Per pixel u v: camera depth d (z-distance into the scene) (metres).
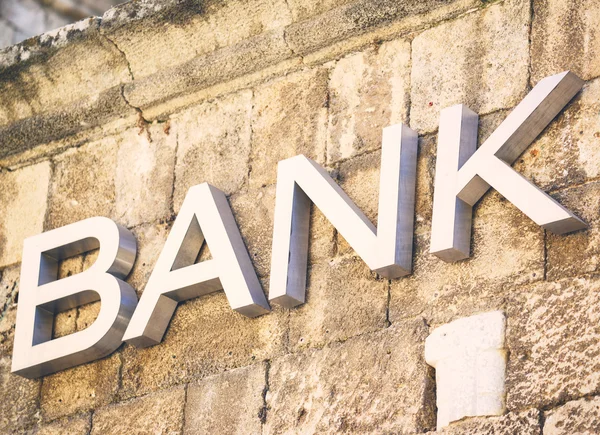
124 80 6.21
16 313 6.14
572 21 5.17
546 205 4.78
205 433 5.36
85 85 6.29
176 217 5.86
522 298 4.80
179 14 5.98
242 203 5.72
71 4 8.67
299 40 5.79
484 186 5.02
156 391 5.59
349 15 5.67
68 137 6.41
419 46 5.55
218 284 5.54
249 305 5.35
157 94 6.13
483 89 5.28
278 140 5.76
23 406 5.94
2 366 6.11
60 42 6.24
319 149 5.62
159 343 5.67
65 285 5.88
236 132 5.91
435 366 4.89
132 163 6.16
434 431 4.79
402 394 4.93
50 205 6.34
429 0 5.50
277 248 5.36
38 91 6.38
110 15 6.16
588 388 4.52
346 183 5.48
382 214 5.15
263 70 5.93
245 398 5.32
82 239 5.98
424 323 5.00
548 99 4.96
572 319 4.66
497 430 4.62
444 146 5.12
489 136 5.08
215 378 5.45
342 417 5.02
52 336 5.97
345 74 5.71
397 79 5.55
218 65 5.97
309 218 5.47
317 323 5.28
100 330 5.69
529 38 5.26
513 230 4.94
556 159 4.96
